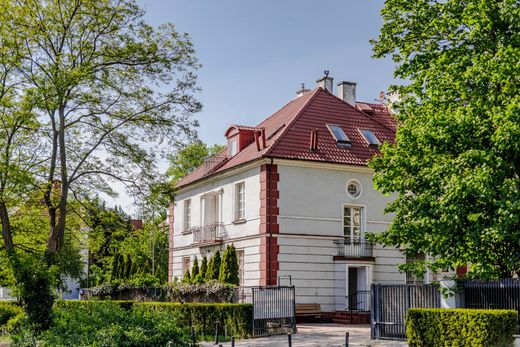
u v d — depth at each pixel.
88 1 25.94
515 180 17.53
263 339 21.92
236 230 31.70
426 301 19.81
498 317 16.48
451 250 19.28
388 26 22.27
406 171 20.38
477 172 17.34
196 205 37.06
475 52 20.23
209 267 29.05
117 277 39.09
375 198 31.61
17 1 25.58
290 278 28.88
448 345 17.47
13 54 25.11
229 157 35.12
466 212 18.05
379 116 37.62
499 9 19.39
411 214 19.83
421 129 19.39
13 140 25.61
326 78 37.38
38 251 29.25
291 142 30.48
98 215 29.05
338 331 24.17
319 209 30.19
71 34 26.03
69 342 16.92
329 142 31.41
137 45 26.47
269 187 29.31
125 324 18.27
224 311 23.16
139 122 27.45
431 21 21.11
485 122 18.16
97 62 26.55
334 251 30.16
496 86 19.08
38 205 26.95
